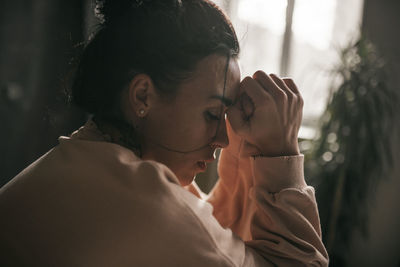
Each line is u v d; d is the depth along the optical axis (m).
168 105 0.55
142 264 0.46
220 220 0.84
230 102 0.59
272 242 0.61
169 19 0.53
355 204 2.39
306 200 0.63
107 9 0.55
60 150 0.54
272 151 0.65
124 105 0.56
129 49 0.53
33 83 2.82
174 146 0.58
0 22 3.16
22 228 0.46
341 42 2.97
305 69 2.95
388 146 2.29
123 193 0.47
